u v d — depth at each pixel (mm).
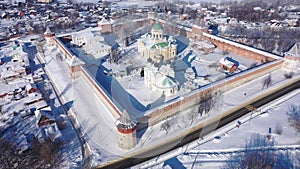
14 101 43812
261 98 43375
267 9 123000
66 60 61594
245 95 44281
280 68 54906
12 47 74062
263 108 40125
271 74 52750
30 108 41406
